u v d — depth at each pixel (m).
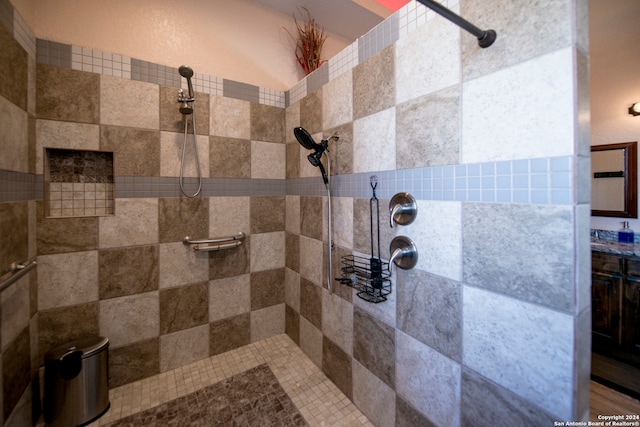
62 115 1.36
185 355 1.72
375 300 1.27
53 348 1.36
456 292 0.96
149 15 1.69
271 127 1.99
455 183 0.95
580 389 0.72
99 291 1.47
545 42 0.73
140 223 1.56
